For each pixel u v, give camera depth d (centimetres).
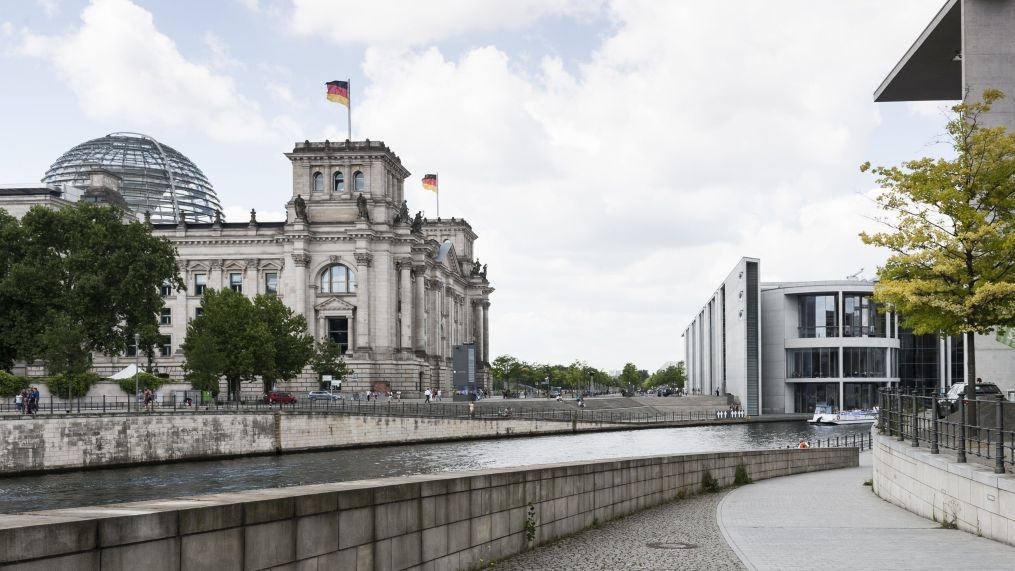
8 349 10712
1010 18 5109
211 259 16050
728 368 18312
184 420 8006
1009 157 3828
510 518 1931
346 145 16075
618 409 15938
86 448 7175
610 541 2148
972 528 2284
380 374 15512
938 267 3625
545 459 8262
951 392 5216
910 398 3288
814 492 3628
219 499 1160
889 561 1802
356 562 1372
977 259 3725
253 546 1154
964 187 3741
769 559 1862
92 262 11062
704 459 3600
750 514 2755
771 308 16600
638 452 8969
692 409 16862
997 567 1705
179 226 16125
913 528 2408
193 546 1062
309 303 15688
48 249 11231
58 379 9100
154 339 11069
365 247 15612
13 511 4938
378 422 10025
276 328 12075
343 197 16050
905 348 16150
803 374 16012
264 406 10169
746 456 4184
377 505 1430
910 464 2905
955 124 3812
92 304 10950
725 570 1745
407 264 16125
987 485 2181
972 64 5109
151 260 11431
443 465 7706
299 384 15138
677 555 1938
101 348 11369
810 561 1823
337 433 9506
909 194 3834
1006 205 3747
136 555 989
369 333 15588
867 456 6725
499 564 1831
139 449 7606
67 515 973
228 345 11275
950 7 5238
